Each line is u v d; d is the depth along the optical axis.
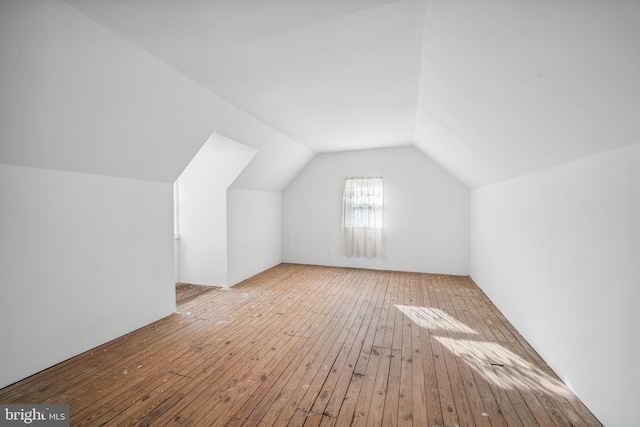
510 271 3.31
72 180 2.49
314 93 3.12
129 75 2.28
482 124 2.59
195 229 4.87
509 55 1.58
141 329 3.12
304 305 3.87
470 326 3.20
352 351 2.64
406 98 3.28
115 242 2.89
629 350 1.52
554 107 1.67
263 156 4.82
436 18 1.76
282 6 1.74
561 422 1.77
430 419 1.79
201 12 1.79
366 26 1.96
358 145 5.64
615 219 1.62
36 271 2.25
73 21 1.76
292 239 6.68
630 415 1.50
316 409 1.88
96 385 2.12
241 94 3.12
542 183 2.52
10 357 2.11
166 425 1.73
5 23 1.56
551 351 2.36
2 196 2.03
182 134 3.17
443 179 5.61
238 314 3.55
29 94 1.85
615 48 1.09
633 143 1.47
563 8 1.11
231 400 1.96
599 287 1.76
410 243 5.84
